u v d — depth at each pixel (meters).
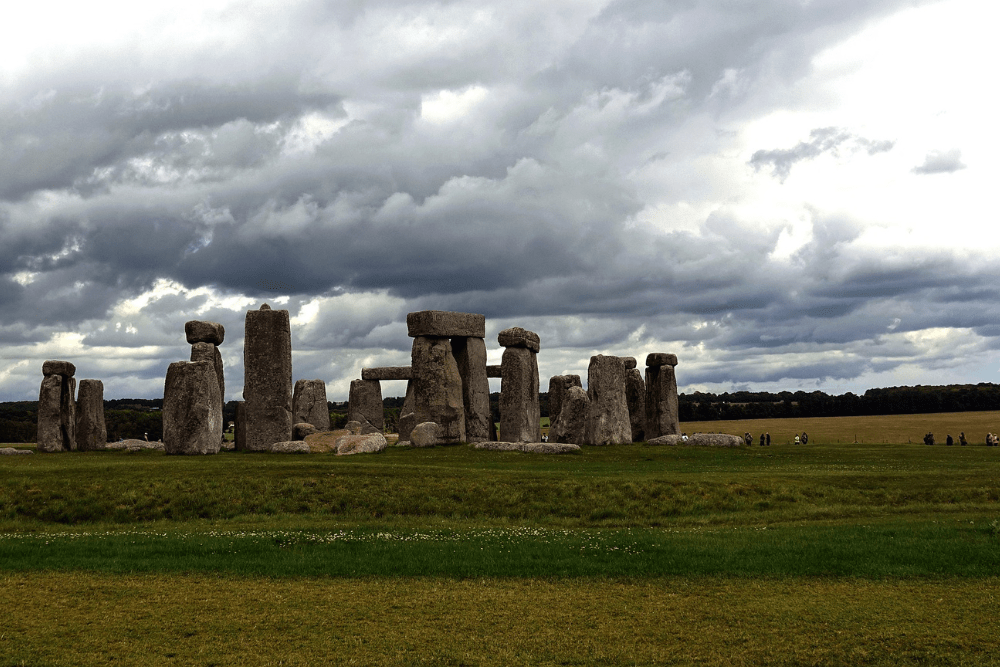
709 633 15.20
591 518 26.98
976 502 27.64
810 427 94.25
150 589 17.92
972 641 14.58
